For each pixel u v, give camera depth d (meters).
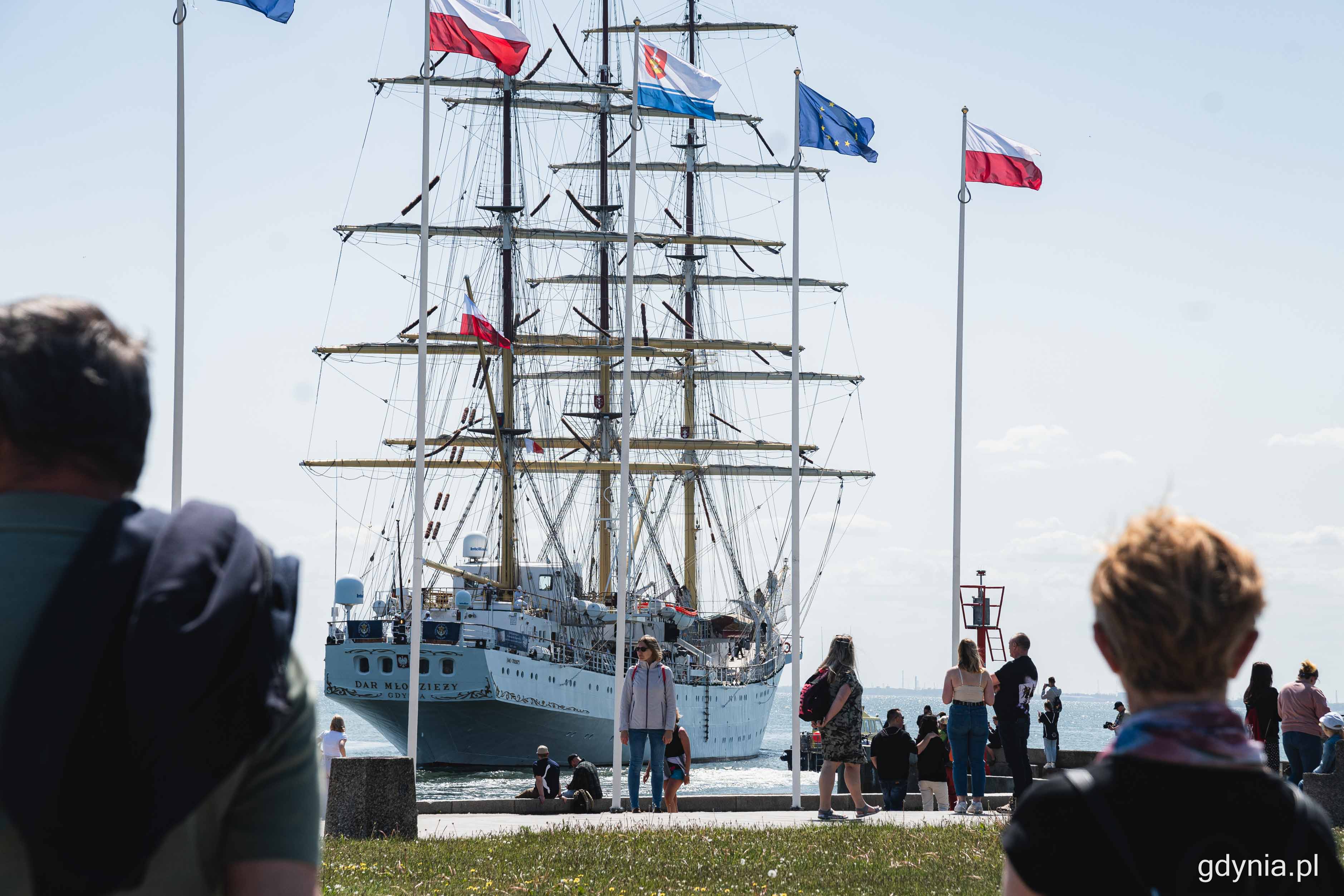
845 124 36.31
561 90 86.12
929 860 16.58
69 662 2.91
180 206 30.72
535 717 73.25
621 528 31.83
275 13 30.64
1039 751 30.91
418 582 32.41
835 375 102.19
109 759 2.90
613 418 97.75
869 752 31.78
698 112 35.00
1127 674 3.69
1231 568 3.61
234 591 3.04
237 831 3.13
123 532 3.10
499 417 84.75
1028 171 39.81
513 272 86.44
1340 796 20.70
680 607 91.31
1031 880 3.52
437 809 27.08
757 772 87.44
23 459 3.19
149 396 3.37
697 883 15.22
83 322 3.31
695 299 102.69
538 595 82.81
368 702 70.25
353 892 14.41
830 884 15.02
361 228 82.81
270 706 3.04
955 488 38.44
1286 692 23.59
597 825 22.02
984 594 39.56
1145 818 3.45
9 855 2.94
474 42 34.84
